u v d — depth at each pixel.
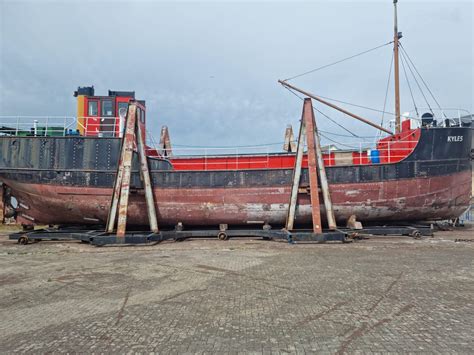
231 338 4.21
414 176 14.42
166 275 7.59
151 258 9.71
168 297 5.95
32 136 14.08
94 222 15.05
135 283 6.92
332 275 7.48
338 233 12.43
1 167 13.92
